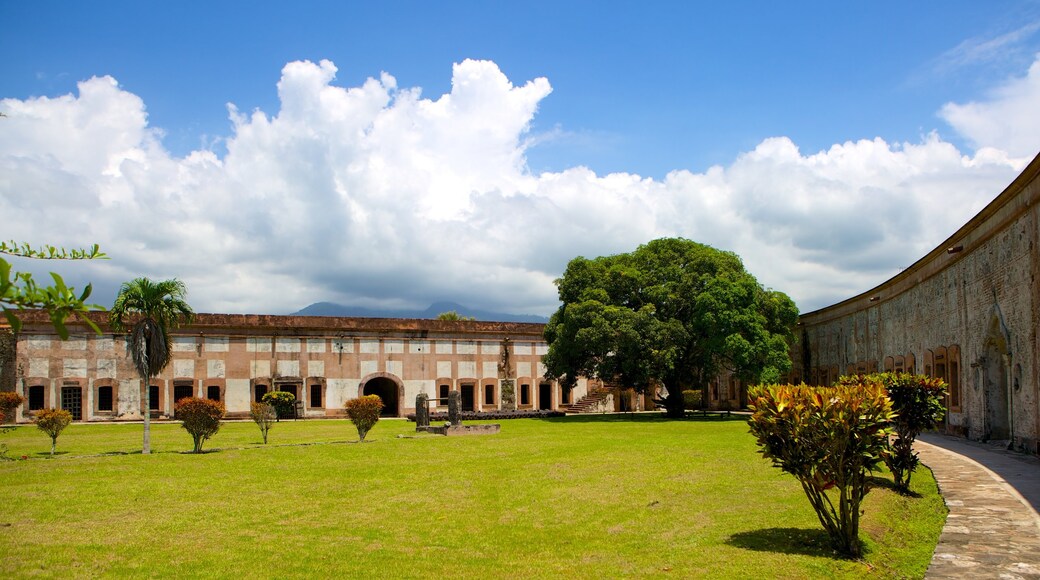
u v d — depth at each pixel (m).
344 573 8.49
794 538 9.55
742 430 27.61
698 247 39.00
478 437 24.56
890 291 31.50
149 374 21.39
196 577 8.34
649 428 29.09
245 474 16.02
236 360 40.38
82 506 12.51
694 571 8.13
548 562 8.87
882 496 12.08
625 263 39.56
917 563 8.24
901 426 12.78
